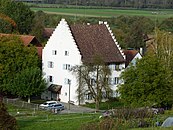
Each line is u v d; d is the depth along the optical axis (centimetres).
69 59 11962
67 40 12000
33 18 18438
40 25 18125
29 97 11450
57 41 12231
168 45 12875
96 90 11350
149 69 9456
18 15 17612
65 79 12050
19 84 11256
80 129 7106
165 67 10200
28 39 13200
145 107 8825
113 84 12000
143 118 7756
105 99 11712
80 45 11906
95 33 12319
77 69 11450
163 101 9544
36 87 11356
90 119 8956
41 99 12281
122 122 7275
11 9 17650
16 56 11531
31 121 8862
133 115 7919
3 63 11438
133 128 6969
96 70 11319
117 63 12138
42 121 8850
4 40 11594
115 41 12425
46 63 12488
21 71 11438
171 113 9056
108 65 11956
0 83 11419
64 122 8725
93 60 11531
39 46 13588
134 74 9544
